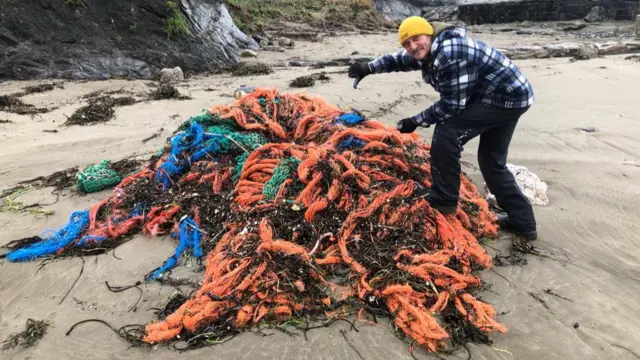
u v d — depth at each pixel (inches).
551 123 290.5
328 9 1006.4
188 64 479.2
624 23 988.6
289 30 828.6
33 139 262.5
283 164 165.3
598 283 140.8
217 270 129.6
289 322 121.0
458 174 146.6
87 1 465.7
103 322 122.8
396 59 157.8
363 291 126.6
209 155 181.8
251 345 114.4
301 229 145.2
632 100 337.4
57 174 212.4
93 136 266.7
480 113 140.2
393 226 145.3
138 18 479.5
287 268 130.3
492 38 830.5
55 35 446.3
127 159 230.2
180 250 149.1
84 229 162.1
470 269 140.6
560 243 161.9
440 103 139.7
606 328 122.8
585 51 549.6
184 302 127.6
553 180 211.8
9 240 162.1
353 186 157.4
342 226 144.4
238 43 609.3
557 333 120.7
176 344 115.0
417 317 115.5
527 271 145.5
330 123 188.4
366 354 112.3
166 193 172.9
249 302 122.3
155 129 279.6
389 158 171.0
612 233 169.0
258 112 195.9
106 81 420.5
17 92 366.3
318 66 519.2
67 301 131.0
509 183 156.5
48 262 148.6
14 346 115.2
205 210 161.6
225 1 745.6
